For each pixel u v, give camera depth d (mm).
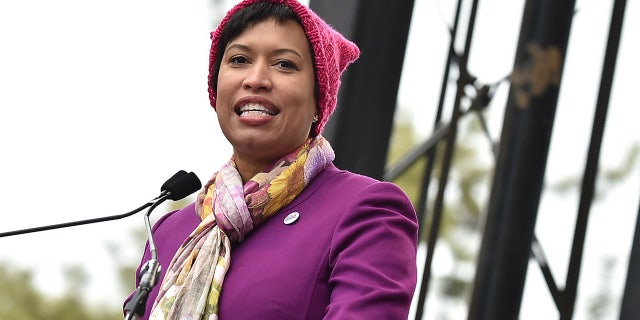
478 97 14117
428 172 14562
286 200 6898
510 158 13227
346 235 6613
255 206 6836
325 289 6562
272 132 6953
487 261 13109
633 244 12680
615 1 14055
